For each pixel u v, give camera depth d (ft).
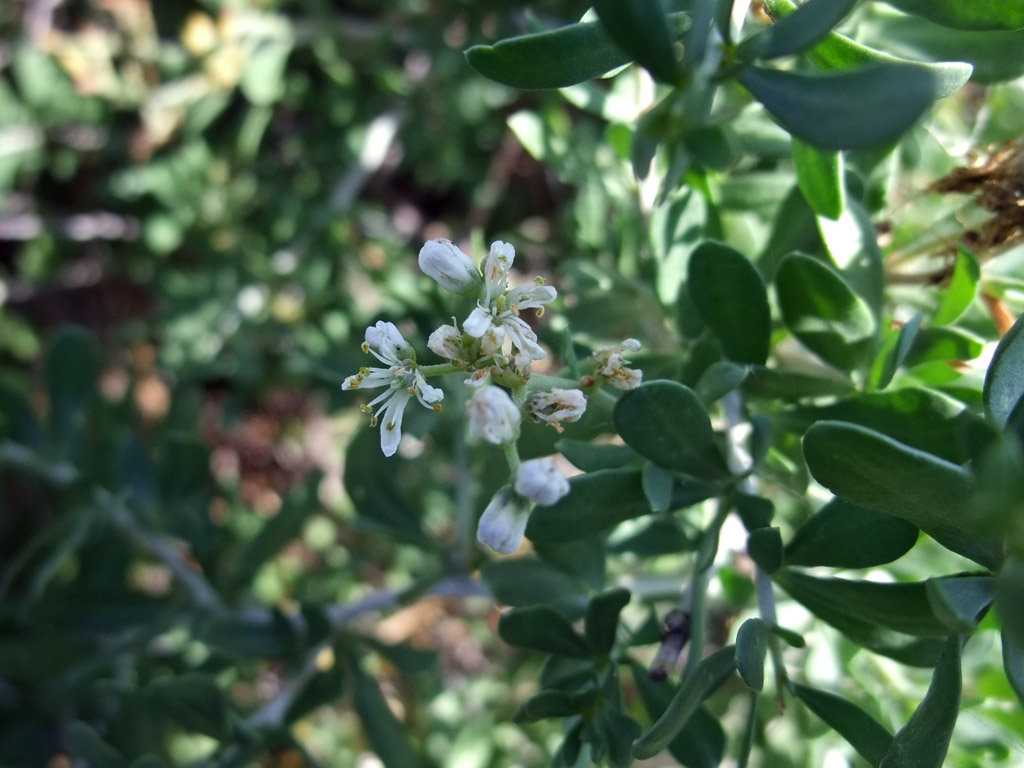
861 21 0.30
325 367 0.47
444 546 0.40
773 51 0.20
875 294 0.29
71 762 0.50
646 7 0.20
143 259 0.80
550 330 0.39
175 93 0.68
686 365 0.28
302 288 0.69
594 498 0.23
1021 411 0.19
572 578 0.33
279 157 0.76
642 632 0.32
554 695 0.26
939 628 0.21
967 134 0.36
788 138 0.32
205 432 0.83
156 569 0.71
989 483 0.16
